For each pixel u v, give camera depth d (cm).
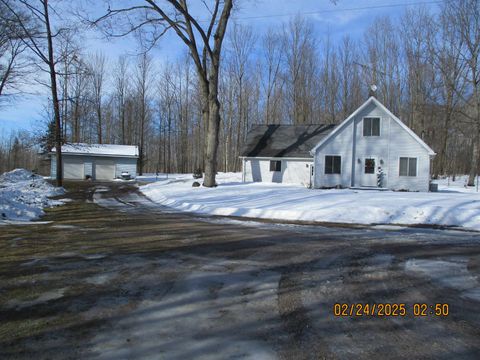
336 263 665
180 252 732
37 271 586
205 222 1184
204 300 471
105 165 3972
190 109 5597
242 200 1731
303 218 1305
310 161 2933
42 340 356
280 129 3312
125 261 655
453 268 639
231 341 359
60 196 2066
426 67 3934
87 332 375
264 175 3028
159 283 536
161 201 1914
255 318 416
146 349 340
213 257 695
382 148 2466
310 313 434
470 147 4916
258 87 5266
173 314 424
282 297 486
